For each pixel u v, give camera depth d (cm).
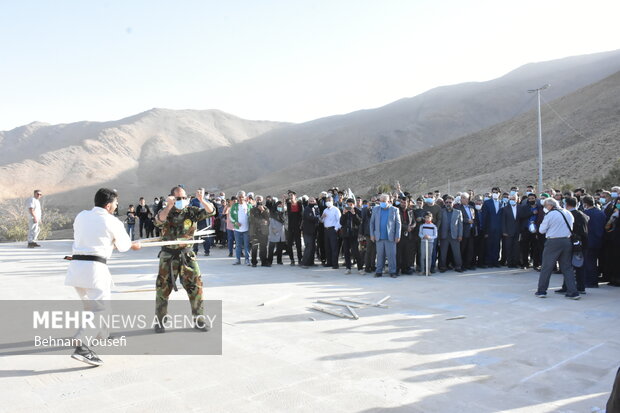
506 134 8338
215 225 2002
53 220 3775
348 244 1291
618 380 245
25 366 552
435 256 1314
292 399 461
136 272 1306
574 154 5369
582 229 972
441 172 8000
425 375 525
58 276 1229
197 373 529
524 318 783
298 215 1477
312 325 731
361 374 527
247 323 742
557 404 455
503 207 1390
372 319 770
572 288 942
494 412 437
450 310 838
